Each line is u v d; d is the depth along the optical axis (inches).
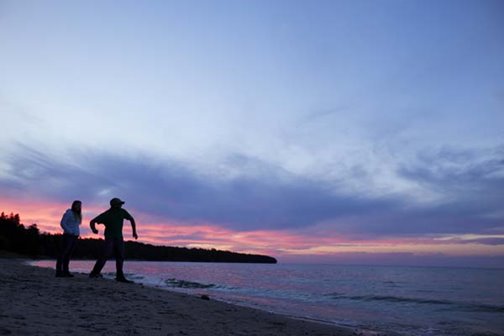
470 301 981.8
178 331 245.0
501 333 498.3
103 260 505.7
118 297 356.5
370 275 3029.0
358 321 559.2
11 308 246.2
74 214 492.1
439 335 465.7
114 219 503.5
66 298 316.2
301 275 2731.3
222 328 290.4
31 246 4658.0
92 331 208.7
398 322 575.5
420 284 1833.2
